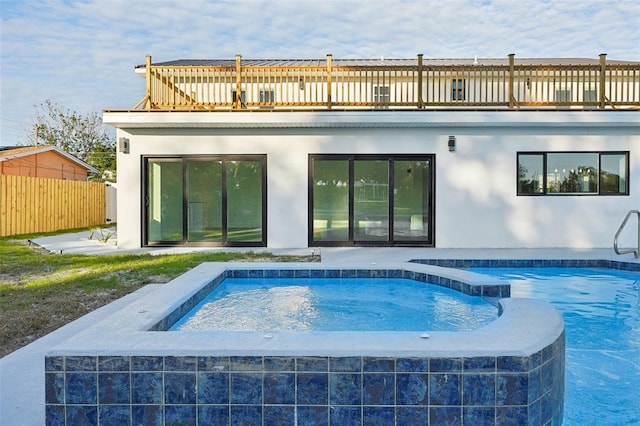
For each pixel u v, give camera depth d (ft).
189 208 33.42
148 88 31.30
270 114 30.45
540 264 26.61
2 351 12.24
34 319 14.88
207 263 22.89
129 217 33.04
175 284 17.35
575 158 32.76
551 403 9.06
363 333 9.49
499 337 9.23
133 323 10.85
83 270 23.67
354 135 32.86
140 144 32.83
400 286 21.72
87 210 58.75
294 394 8.29
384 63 58.29
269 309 18.30
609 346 14.42
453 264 26.81
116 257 28.09
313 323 16.35
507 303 12.85
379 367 8.23
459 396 8.24
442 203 32.78
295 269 22.02
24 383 9.91
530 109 30.45
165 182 33.30
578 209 32.73
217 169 33.27
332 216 33.30
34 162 75.77
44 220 50.14
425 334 9.41
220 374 8.30
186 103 33.53
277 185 33.04
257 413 8.32
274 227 33.17
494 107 32.65
